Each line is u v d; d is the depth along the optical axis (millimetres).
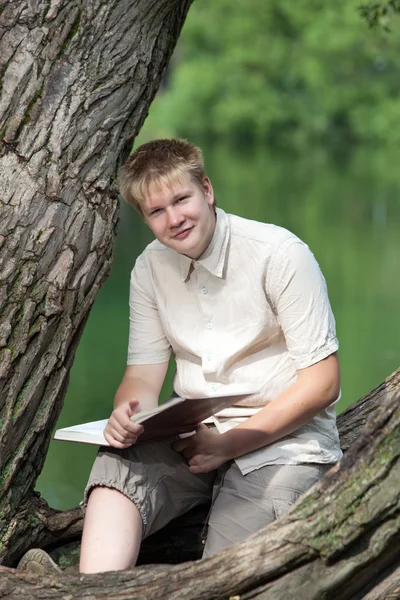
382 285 13203
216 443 3225
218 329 3342
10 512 3443
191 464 3236
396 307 11875
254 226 3303
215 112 46500
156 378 3578
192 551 3631
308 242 16734
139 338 3584
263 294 3268
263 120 46062
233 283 3293
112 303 12422
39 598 2914
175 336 3420
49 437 3541
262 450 3260
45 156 3402
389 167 33656
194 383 3402
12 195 3363
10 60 3420
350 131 45750
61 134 3420
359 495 2668
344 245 16438
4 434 3344
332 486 2721
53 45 3438
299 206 21516
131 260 14898
